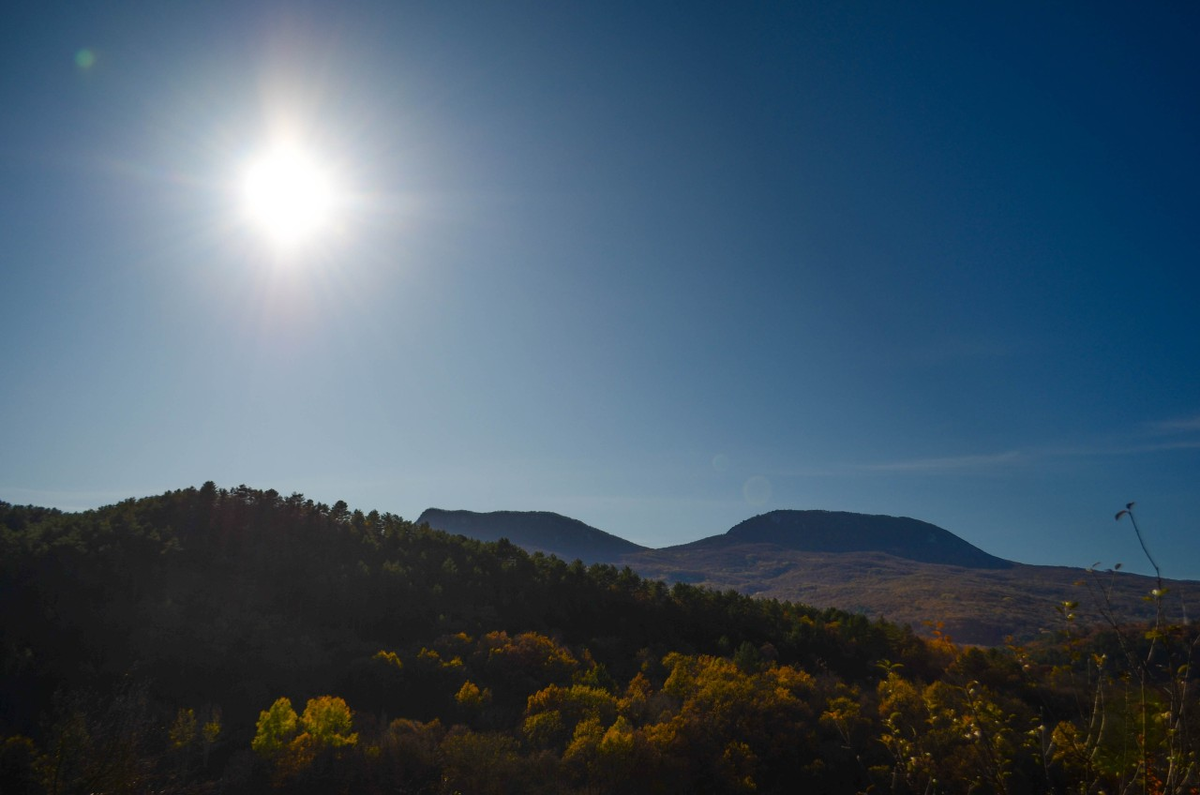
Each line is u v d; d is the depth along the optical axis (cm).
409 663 7231
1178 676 660
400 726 5422
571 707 6134
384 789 4575
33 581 6769
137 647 6425
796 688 6719
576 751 5069
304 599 8769
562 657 8038
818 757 5219
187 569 8562
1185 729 643
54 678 5647
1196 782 639
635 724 6084
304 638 7544
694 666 8056
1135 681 705
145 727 4531
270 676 6600
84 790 2995
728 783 5050
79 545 7681
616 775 4878
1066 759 777
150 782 3691
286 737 4878
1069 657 791
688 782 5056
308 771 4572
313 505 12325
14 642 5875
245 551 9619
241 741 5269
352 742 4906
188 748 4619
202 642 6812
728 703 5919
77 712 3372
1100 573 800
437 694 6756
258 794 4397
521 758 5034
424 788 4628
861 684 8069
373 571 10006
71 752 3059
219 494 11338
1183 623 682
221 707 5825
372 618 8812
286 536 10669
